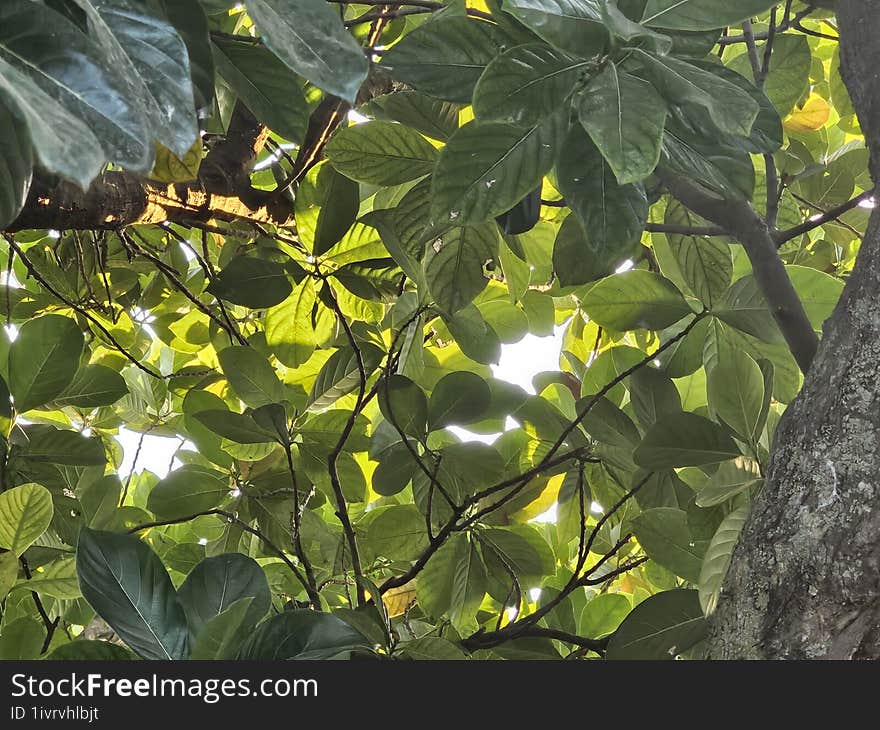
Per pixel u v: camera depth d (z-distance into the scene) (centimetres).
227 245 203
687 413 122
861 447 86
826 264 201
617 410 144
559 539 179
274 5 64
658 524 139
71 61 52
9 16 52
